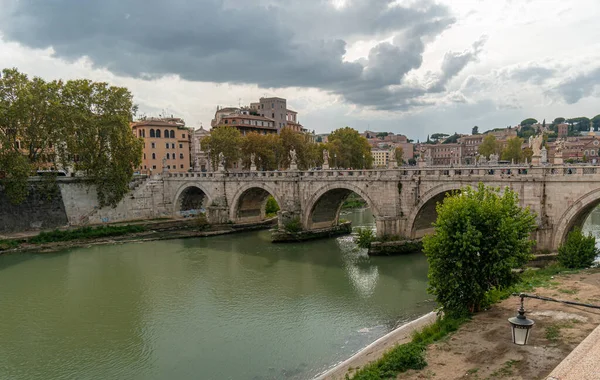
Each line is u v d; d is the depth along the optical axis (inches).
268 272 1581.0
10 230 2193.7
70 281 1507.1
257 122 4670.3
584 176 1232.8
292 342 1004.6
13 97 2145.7
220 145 3233.3
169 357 955.3
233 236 2336.4
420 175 1712.6
